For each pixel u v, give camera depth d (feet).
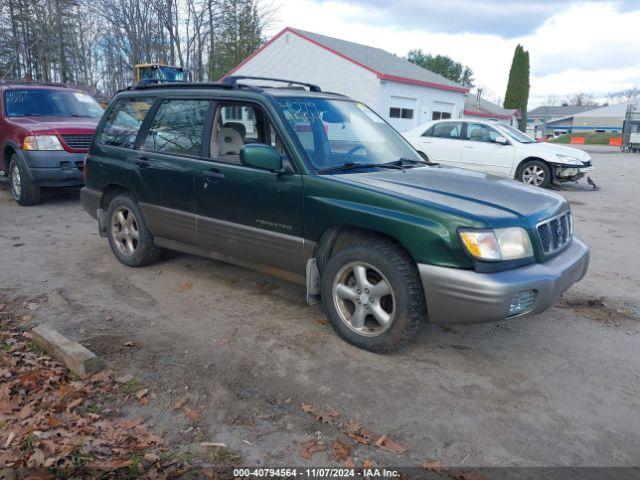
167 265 18.98
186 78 69.21
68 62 99.86
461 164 41.68
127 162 17.66
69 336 13.28
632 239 24.85
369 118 16.81
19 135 28.22
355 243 12.69
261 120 16.49
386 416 10.31
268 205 13.91
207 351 12.69
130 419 10.00
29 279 17.35
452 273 11.16
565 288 12.39
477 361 12.56
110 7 89.04
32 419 9.78
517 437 9.79
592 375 12.07
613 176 54.19
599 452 9.43
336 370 11.94
